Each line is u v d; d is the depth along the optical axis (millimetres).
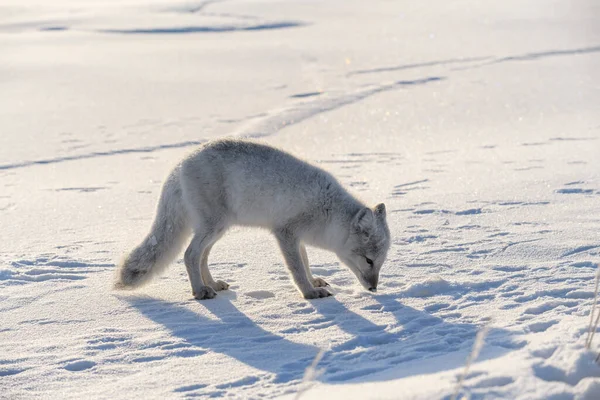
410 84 30719
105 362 6898
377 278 9234
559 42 42094
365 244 9125
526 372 5699
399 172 16906
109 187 16516
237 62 37094
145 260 9289
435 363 6387
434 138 21406
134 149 20672
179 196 9281
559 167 16156
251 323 8047
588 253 9961
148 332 7793
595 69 32906
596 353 5980
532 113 24609
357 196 9773
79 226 13258
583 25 49531
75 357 7020
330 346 7188
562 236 10852
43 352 7188
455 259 10203
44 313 8445
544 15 56250
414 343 7125
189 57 38656
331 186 9422
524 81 30609
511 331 7074
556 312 7660
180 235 9445
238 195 9156
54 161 19375
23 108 26391
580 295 8258
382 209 9172
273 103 27203
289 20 56750
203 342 7441
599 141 19406
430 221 12359
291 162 9352
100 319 8242
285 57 38469
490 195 13953
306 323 8016
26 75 32938
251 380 6371
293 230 9289
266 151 9336
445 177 16016
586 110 24688
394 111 25578
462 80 31312
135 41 45969
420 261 10219
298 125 23609
